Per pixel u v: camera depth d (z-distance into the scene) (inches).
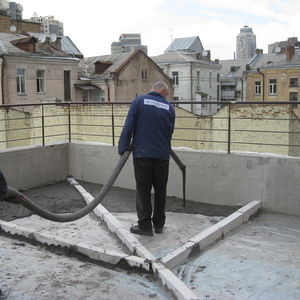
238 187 239.9
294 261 167.8
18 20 1940.2
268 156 230.1
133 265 158.2
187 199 257.8
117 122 718.5
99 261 167.0
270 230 203.8
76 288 144.1
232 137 792.3
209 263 166.7
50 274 155.6
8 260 169.6
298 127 761.0
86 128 748.6
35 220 221.0
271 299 138.6
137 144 189.5
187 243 175.5
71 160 314.3
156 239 190.4
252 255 173.9
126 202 253.8
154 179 195.2
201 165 250.7
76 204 250.4
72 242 177.5
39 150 293.4
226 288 146.1
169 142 195.6
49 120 778.2
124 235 184.5
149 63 1694.1
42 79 1397.6
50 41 1561.3
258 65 2186.3
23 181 284.7
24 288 143.7
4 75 1278.3
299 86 1926.7
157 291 143.3
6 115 807.1
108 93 1546.5
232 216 209.6
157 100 191.5
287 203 224.7
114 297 138.4
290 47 1967.3
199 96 2176.4
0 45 1331.2
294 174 221.1
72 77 1487.5
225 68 2632.9
